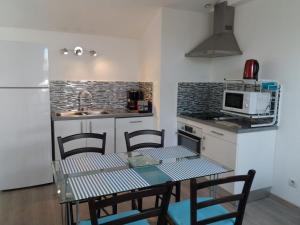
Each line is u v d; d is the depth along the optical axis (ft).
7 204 8.88
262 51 9.80
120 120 12.00
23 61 9.27
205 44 11.23
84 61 12.76
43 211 8.44
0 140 9.40
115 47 13.32
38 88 9.66
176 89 12.17
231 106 9.86
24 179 9.98
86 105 13.08
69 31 12.20
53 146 10.94
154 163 6.64
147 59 12.82
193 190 4.51
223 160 9.41
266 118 9.77
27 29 11.51
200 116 11.55
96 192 4.92
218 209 5.96
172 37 11.62
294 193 8.84
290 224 8.02
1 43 8.89
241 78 10.89
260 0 9.79
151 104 12.67
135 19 11.81
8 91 9.23
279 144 9.29
